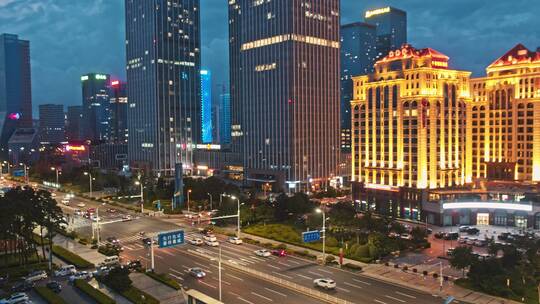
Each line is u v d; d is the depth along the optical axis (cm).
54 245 11975
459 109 16462
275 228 13312
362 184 17300
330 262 10375
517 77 16938
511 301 8100
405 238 12262
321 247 11612
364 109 17362
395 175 16275
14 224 9862
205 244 12181
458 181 16412
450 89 16200
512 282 8662
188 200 17000
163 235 8788
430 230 13675
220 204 16250
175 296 8162
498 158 17475
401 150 16062
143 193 19412
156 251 11581
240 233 13338
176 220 15488
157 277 9112
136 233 13575
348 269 9969
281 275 9556
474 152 18062
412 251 11550
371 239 10950
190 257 10975
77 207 18250
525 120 16725
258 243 12075
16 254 10750
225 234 13238
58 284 8619
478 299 8194
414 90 15825
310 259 10738
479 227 14388
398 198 15938
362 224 12006
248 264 10362
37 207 10094
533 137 16525
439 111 15838
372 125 17075
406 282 9112
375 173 16962
